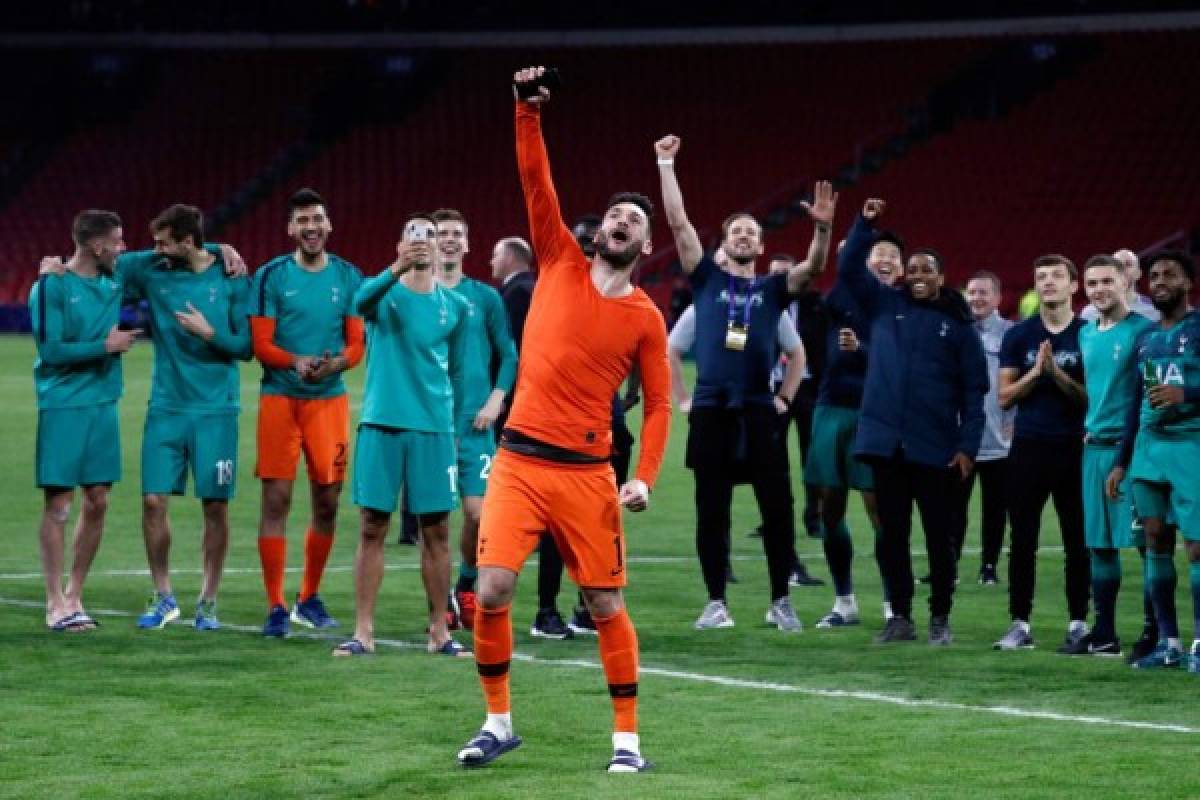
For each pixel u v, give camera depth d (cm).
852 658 966
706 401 1066
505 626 713
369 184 5028
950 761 713
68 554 1358
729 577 1279
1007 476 1030
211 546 1042
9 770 691
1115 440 972
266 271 1027
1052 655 982
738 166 4756
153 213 5131
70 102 5403
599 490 713
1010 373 1035
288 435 1029
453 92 5231
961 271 4241
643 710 818
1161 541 945
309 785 670
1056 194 4319
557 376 709
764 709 821
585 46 5228
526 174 719
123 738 749
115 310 1039
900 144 4656
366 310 957
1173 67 4512
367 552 967
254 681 877
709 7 5166
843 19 5034
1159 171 4291
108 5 5488
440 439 965
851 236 1041
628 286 723
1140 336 966
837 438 1105
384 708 813
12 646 971
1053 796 656
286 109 5284
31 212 5206
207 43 5450
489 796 653
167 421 1035
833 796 654
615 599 713
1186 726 787
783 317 1123
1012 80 4672
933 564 1023
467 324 1007
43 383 1030
